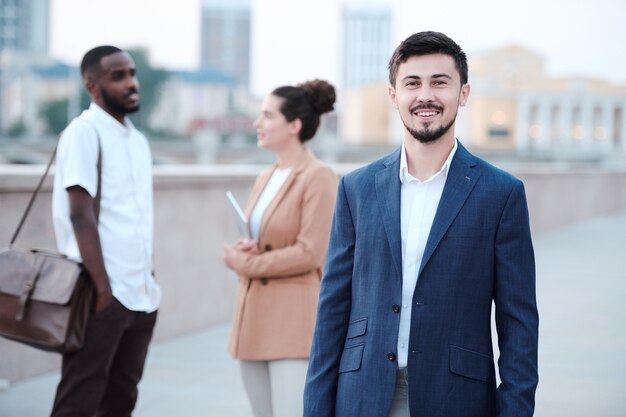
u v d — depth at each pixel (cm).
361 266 228
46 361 555
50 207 548
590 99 11425
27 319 328
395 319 221
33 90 13262
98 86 352
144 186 359
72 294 328
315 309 340
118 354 363
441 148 224
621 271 1095
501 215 218
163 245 665
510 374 216
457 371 216
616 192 2339
